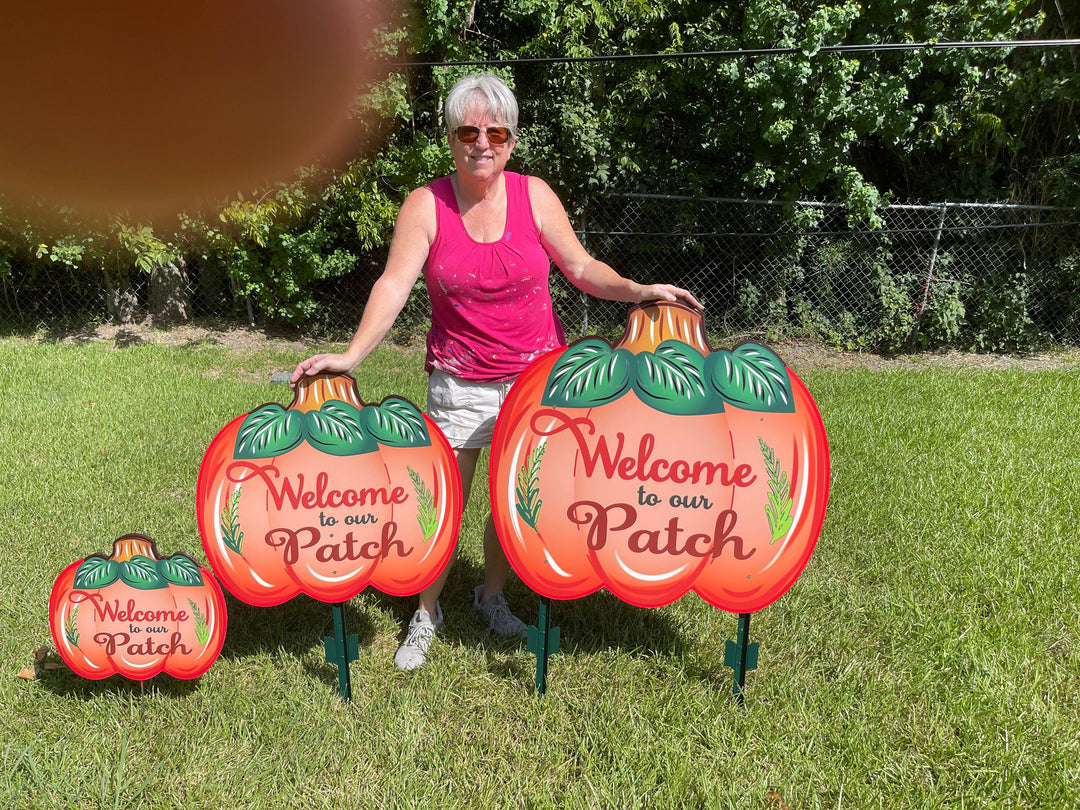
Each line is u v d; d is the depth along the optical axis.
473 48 8.30
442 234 2.37
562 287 8.88
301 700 2.38
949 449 4.69
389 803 1.99
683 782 2.05
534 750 2.19
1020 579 3.06
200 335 8.60
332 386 2.32
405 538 2.39
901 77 7.75
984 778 2.06
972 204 8.04
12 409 5.45
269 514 2.30
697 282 9.09
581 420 2.23
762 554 2.24
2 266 8.32
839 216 8.78
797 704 2.36
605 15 7.96
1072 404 5.79
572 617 2.93
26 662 2.56
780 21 7.66
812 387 6.54
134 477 4.16
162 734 2.23
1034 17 7.84
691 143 8.77
